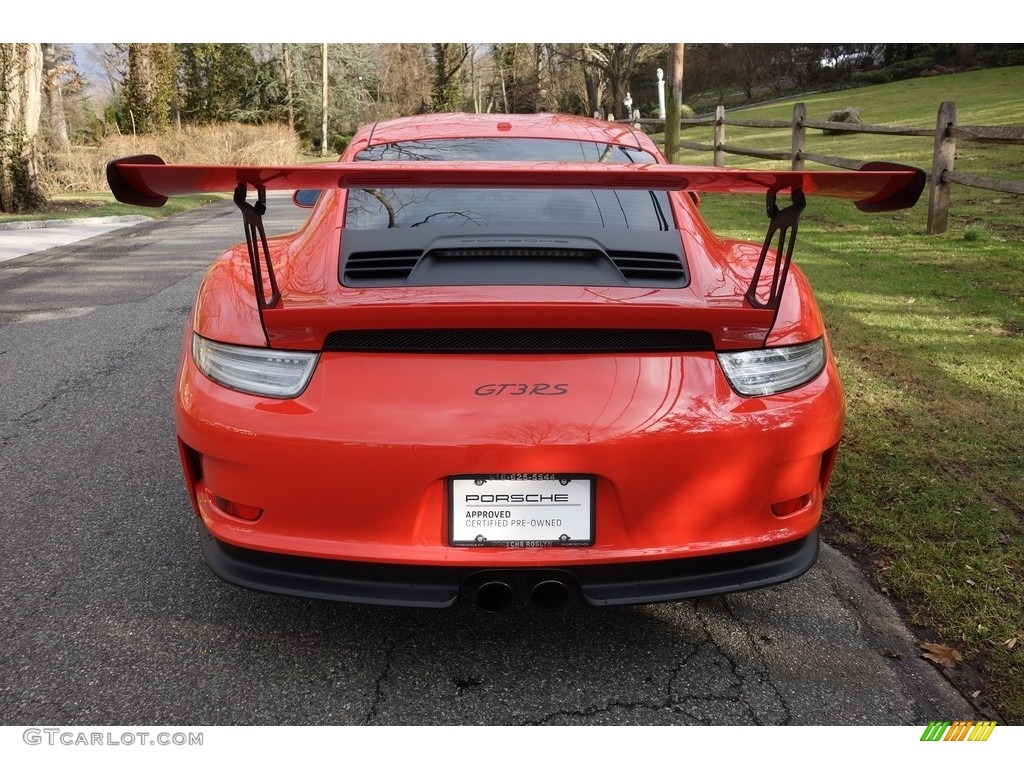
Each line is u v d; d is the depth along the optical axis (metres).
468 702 1.92
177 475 3.14
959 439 3.31
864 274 6.27
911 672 2.03
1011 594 2.31
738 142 20.89
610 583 1.83
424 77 54.97
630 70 35.72
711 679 2.01
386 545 1.77
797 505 1.94
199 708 1.89
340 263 2.01
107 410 3.86
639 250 2.09
